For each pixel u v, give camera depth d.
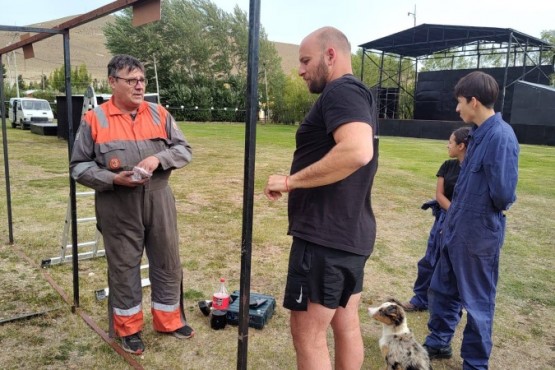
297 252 1.96
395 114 31.03
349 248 1.91
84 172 2.77
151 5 2.32
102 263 4.68
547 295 4.27
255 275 4.53
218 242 5.55
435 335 3.05
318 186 1.82
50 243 5.25
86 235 5.62
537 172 12.41
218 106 40.94
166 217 3.07
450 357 3.12
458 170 3.31
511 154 2.41
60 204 7.26
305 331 2.02
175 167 2.98
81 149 2.82
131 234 2.95
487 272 2.58
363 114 1.73
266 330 3.45
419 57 31.84
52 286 4.04
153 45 38.50
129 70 2.78
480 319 2.60
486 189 2.50
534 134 21.75
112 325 3.11
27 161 12.09
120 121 2.88
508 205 2.47
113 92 2.86
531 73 25.28
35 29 3.30
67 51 3.21
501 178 2.40
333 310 2.00
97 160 2.85
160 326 3.24
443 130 25.22
